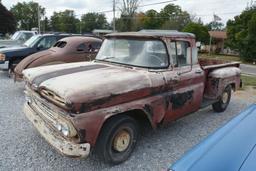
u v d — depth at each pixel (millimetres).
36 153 3770
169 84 4023
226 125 2506
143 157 3795
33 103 3891
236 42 32844
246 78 13320
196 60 4820
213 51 43906
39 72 3867
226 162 1858
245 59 30281
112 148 3447
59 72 3744
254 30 28797
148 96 3713
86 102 2961
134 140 3732
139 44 4172
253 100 7816
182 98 4340
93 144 3123
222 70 5770
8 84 8383
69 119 2947
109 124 3332
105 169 3449
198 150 2094
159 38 4027
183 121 5449
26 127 4676
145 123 3965
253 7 33469
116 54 4434
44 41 10109
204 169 1830
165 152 3980
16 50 9492
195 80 4645
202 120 5570
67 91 2984
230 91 6309
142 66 4004
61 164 3520
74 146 2998
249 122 2482
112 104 3230
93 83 3199
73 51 8078
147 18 59062
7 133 4402
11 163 3486
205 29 43875
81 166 3492
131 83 3463
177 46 4309
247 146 2031
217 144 2111
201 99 4926
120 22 50156
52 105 3227
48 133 3314
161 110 3939
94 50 8531
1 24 60625
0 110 5625
